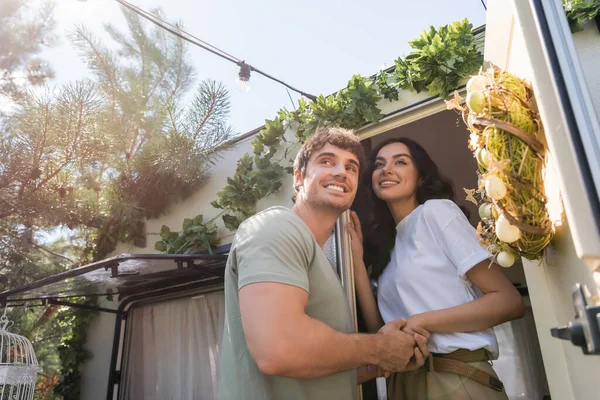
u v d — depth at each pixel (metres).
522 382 2.09
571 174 0.66
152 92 4.26
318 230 1.55
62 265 4.41
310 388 1.22
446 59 2.23
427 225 1.75
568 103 0.66
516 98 0.96
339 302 1.34
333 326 1.30
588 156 0.62
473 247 1.55
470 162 2.30
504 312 1.46
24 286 3.35
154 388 3.75
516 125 0.94
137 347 4.02
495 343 1.55
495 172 0.97
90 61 4.07
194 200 3.97
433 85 2.27
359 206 2.35
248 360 1.20
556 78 0.68
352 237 2.14
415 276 1.67
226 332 1.32
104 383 4.11
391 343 1.30
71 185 4.13
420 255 1.71
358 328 2.23
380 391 2.34
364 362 1.22
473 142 1.11
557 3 0.73
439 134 2.38
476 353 1.50
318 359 1.09
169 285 3.83
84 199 4.18
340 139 1.59
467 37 2.25
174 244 3.61
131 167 4.01
